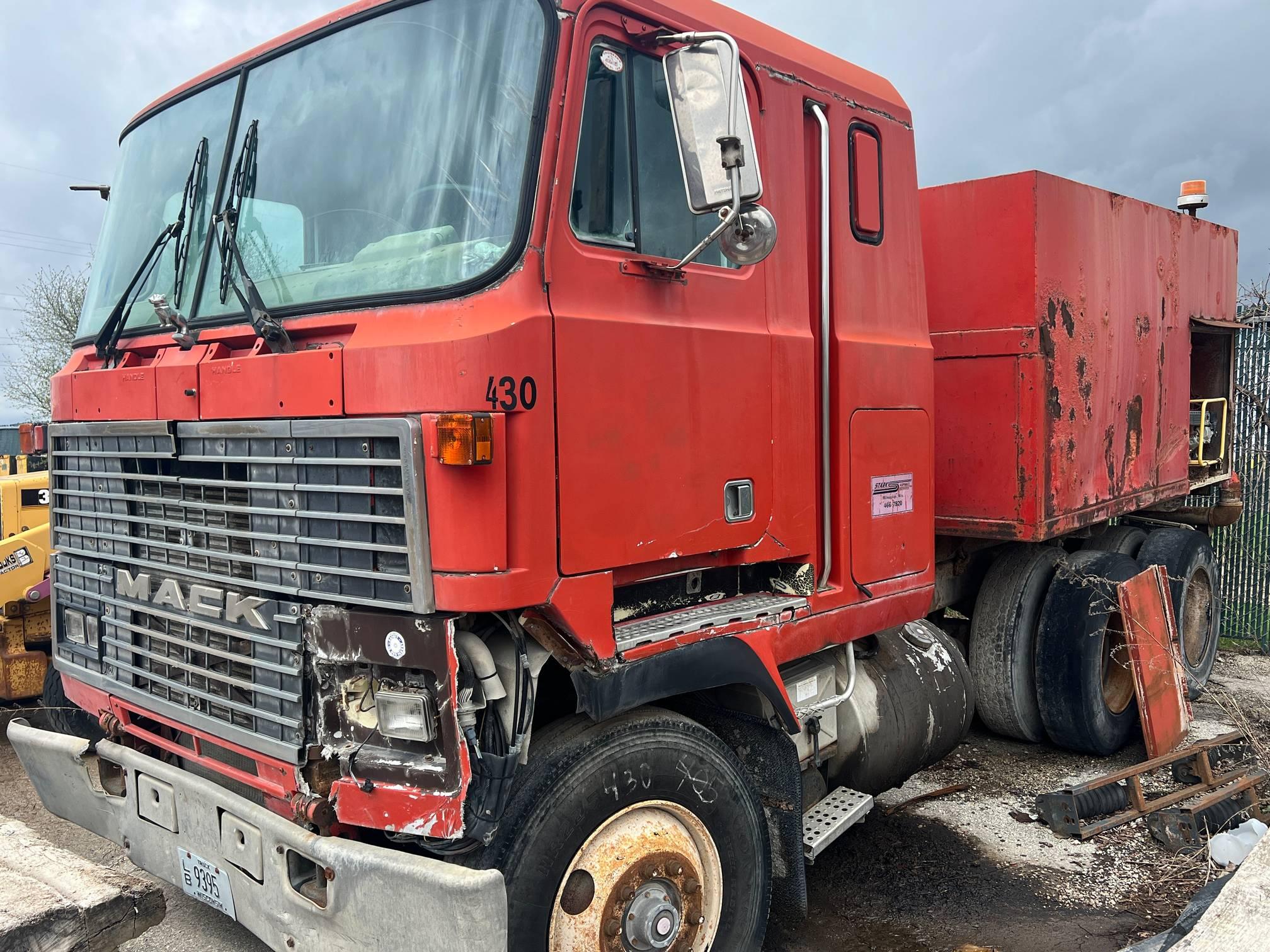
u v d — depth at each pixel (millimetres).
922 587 3811
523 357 2266
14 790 5059
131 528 3051
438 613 2268
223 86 3219
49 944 2215
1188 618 6500
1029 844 4309
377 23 2775
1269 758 4547
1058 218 4734
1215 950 2170
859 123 3549
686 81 2391
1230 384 7281
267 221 2877
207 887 2801
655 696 2650
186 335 2797
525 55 2438
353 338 2418
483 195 2410
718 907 2896
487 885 2193
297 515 2479
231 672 2701
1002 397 4684
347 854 2359
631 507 2562
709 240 2447
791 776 3135
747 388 2945
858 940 3533
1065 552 5699
